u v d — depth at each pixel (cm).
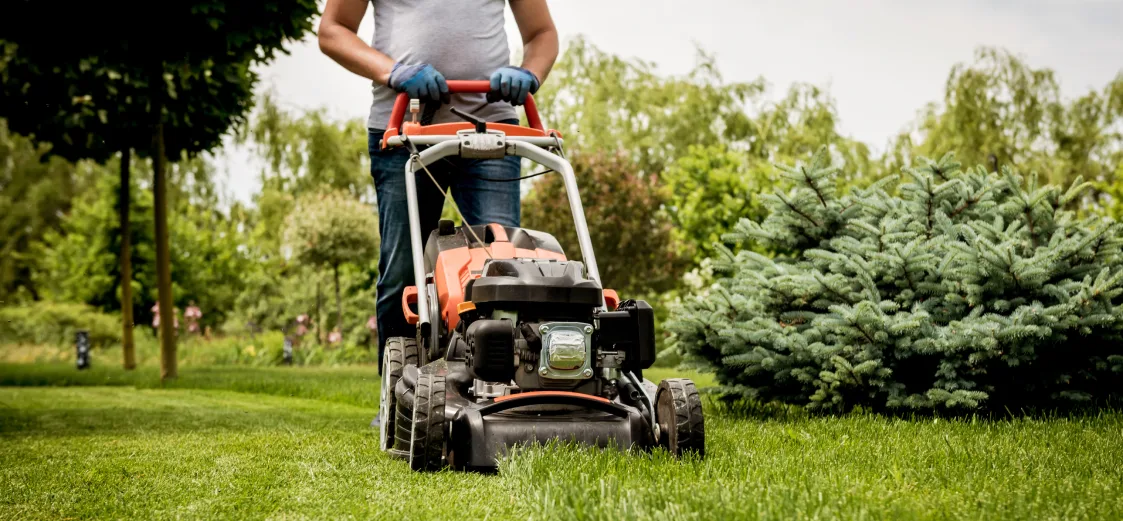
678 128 2002
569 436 299
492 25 439
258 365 1586
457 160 432
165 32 945
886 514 214
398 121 395
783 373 478
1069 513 221
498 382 297
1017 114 1714
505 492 259
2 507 257
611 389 326
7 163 3041
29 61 943
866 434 382
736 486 245
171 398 787
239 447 381
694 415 297
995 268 441
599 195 1455
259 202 2297
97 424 513
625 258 1452
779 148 1983
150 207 1941
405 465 317
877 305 443
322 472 304
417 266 355
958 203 499
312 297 1762
